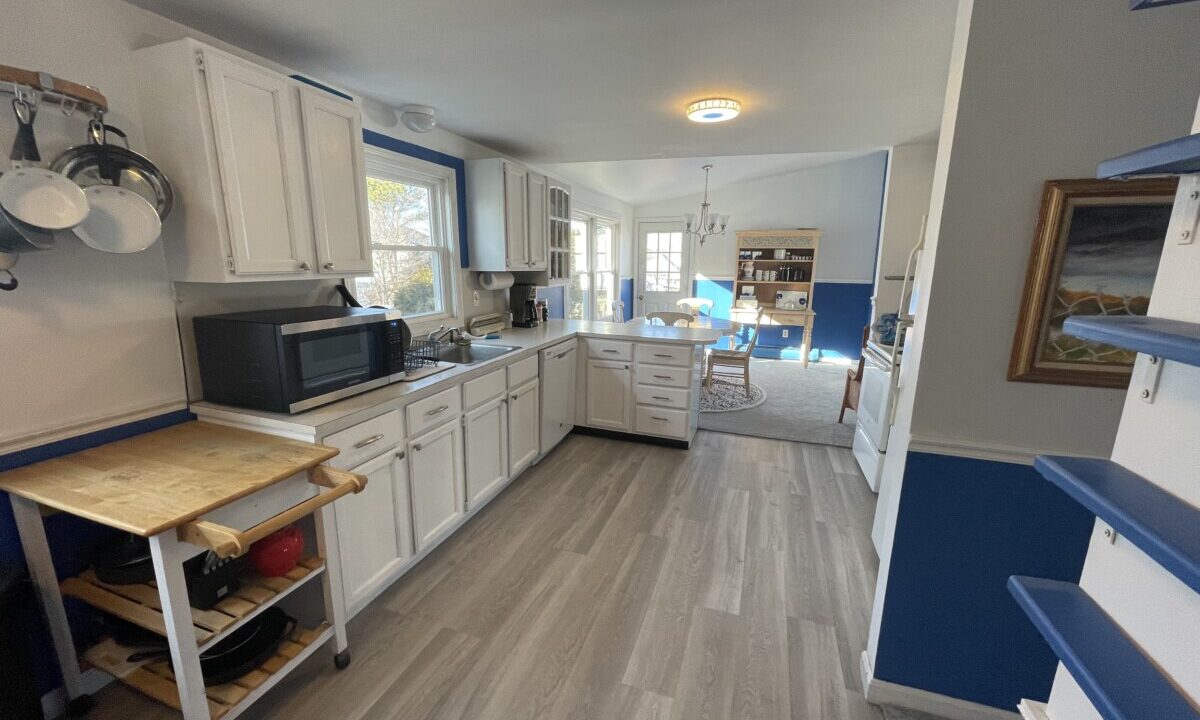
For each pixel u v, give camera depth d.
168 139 1.56
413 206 3.02
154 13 1.63
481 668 1.71
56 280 1.42
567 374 3.59
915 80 2.29
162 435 1.64
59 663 1.46
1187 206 0.66
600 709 1.56
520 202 3.47
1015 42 1.21
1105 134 1.20
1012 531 1.42
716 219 6.37
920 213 4.01
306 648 1.56
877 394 2.98
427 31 1.79
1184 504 0.64
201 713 1.27
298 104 1.79
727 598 2.07
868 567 2.29
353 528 1.82
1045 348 1.30
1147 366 0.72
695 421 3.91
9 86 1.24
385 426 1.92
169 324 1.72
